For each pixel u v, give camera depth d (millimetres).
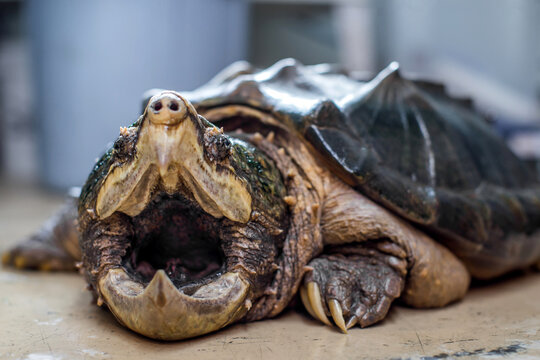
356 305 567
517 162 825
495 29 1821
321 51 2496
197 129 495
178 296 494
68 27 1706
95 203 530
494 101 1837
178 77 1744
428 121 695
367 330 557
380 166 614
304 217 594
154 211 543
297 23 2463
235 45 1856
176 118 480
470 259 672
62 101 1792
